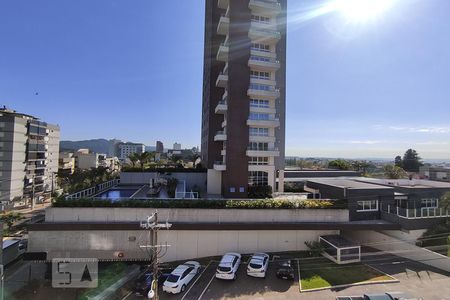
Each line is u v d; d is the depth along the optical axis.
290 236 28.53
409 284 21.45
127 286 21.80
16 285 22.50
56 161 91.75
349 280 22.05
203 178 53.72
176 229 27.00
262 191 41.25
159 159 108.12
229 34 42.72
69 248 26.28
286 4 53.47
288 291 20.55
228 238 27.73
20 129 72.94
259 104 43.91
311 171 68.56
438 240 26.86
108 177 61.28
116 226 26.42
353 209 30.75
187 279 21.56
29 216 53.03
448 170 95.31
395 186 33.91
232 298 19.67
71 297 20.59
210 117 49.75
